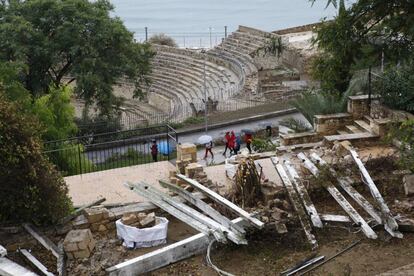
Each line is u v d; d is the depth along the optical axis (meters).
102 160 25.81
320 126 18.33
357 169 14.49
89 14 39.88
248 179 13.59
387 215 12.27
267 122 35.75
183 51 58.28
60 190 12.52
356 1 16.95
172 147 25.02
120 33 39.69
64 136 24.14
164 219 12.41
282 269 11.06
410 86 17.64
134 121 41.19
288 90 43.28
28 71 36.75
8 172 11.53
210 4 162.50
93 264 11.22
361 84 19.53
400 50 17.23
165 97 50.59
